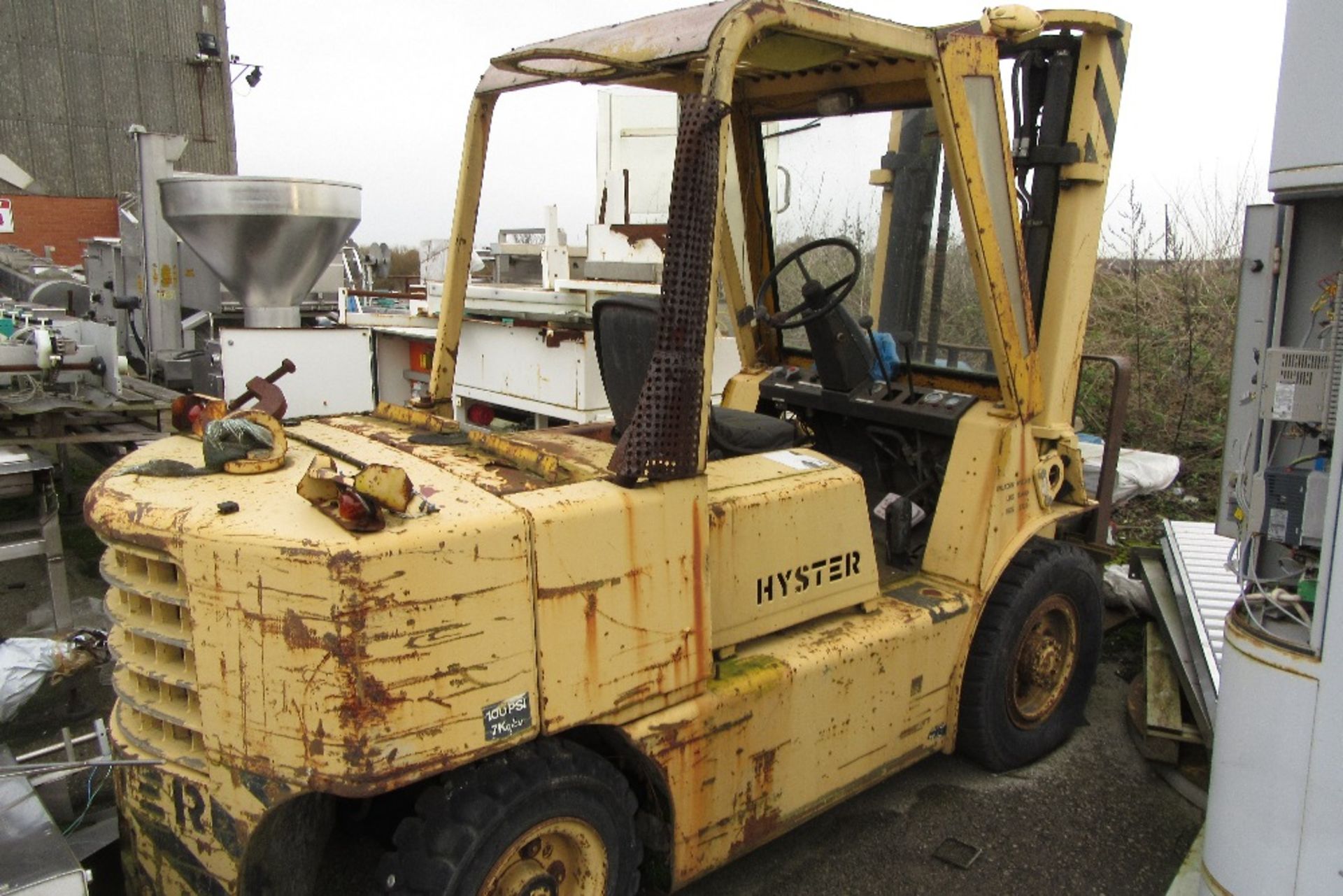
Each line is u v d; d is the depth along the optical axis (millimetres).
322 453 2537
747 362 4016
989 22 2943
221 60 24203
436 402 3107
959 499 3273
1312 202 2402
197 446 2621
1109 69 3221
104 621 4652
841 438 3830
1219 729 2457
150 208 7875
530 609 2076
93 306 9578
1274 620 2398
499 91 2857
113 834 2703
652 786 2479
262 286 5926
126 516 2119
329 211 5781
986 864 3051
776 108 3629
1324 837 2201
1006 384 3217
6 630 4551
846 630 2889
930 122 3371
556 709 2148
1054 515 3496
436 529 1947
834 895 2893
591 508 2172
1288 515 2324
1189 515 6312
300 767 1927
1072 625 3674
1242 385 2865
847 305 3732
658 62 2352
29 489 4090
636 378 2707
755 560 2658
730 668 2598
